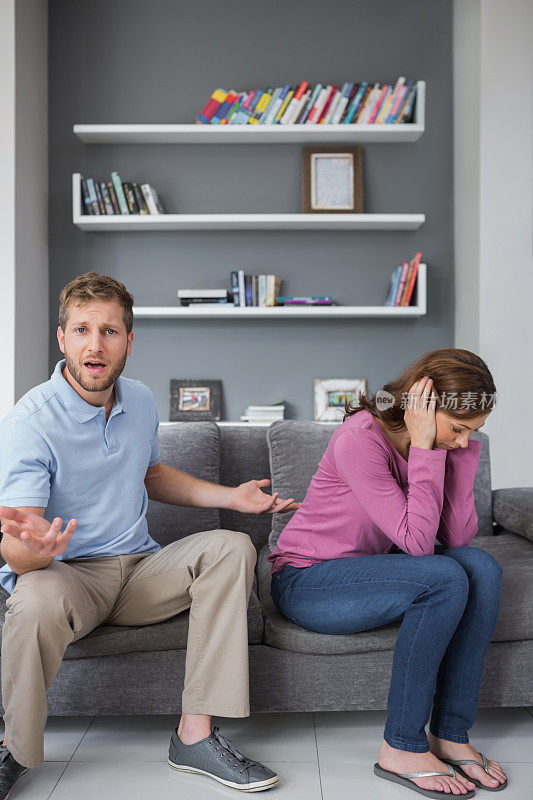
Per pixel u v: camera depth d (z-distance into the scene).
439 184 3.91
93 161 3.89
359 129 3.67
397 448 1.73
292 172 3.91
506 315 3.41
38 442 1.58
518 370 3.42
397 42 3.88
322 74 3.88
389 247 3.94
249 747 1.72
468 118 3.59
